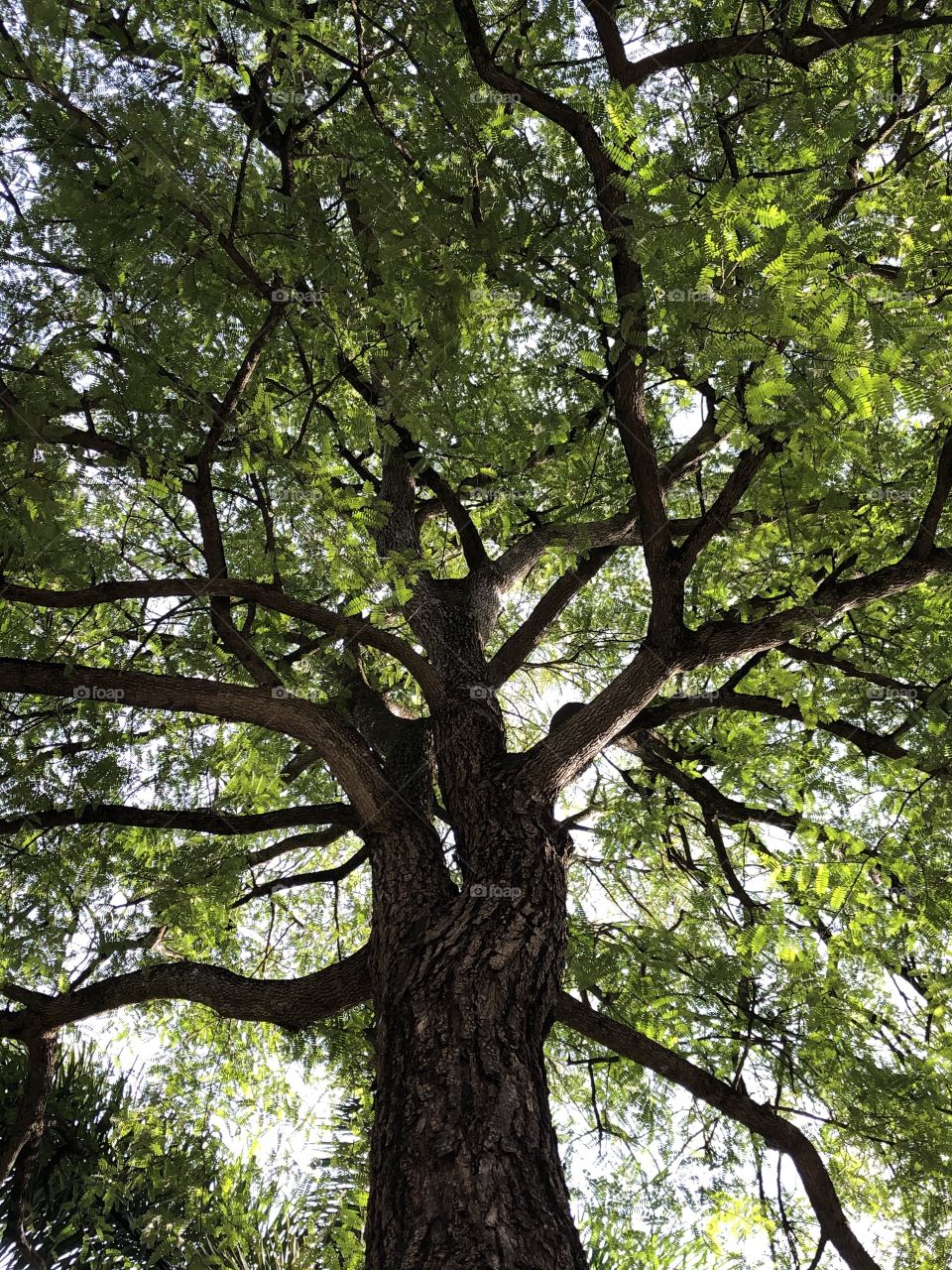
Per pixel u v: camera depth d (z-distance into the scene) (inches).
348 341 159.9
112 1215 225.3
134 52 132.5
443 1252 103.3
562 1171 120.0
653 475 161.2
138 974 181.5
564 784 175.2
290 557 219.5
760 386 114.8
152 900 199.6
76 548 151.0
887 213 172.1
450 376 161.5
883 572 172.7
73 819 195.9
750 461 163.6
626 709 174.2
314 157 161.0
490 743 183.9
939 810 189.6
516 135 164.4
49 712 200.5
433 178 149.9
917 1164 205.3
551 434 184.2
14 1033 182.5
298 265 145.9
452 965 139.0
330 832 246.7
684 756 256.1
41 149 135.1
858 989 231.6
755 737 230.7
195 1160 238.2
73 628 197.3
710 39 148.0
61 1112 231.8
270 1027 278.7
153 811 201.5
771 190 110.5
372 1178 119.2
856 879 194.5
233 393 156.9
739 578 202.5
